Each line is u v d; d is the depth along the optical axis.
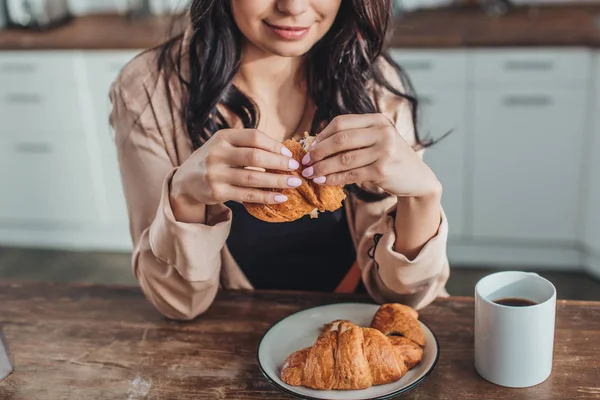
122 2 3.12
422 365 0.97
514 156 2.54
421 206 1.05
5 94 2.79
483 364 0.97
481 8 2.89
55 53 2.70
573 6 2.87
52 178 2.90
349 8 1.20
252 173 0.95
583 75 2.39
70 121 2.79
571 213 2.58
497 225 2.65
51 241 3.02
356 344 0.95
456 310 1.13
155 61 1.30
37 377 1.03
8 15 2.83
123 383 1.01
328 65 1.26
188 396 0.98
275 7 1.07
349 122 0.96
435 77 2.50
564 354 1.02
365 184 1.26
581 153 2.49
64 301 1.20
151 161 1.26
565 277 2.62
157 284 1.12
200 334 1.10
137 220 1.27
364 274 1.19
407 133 1.35
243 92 1.28
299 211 0.97
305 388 0.95
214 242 1.07
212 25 1.22
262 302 1.18
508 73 2.44
